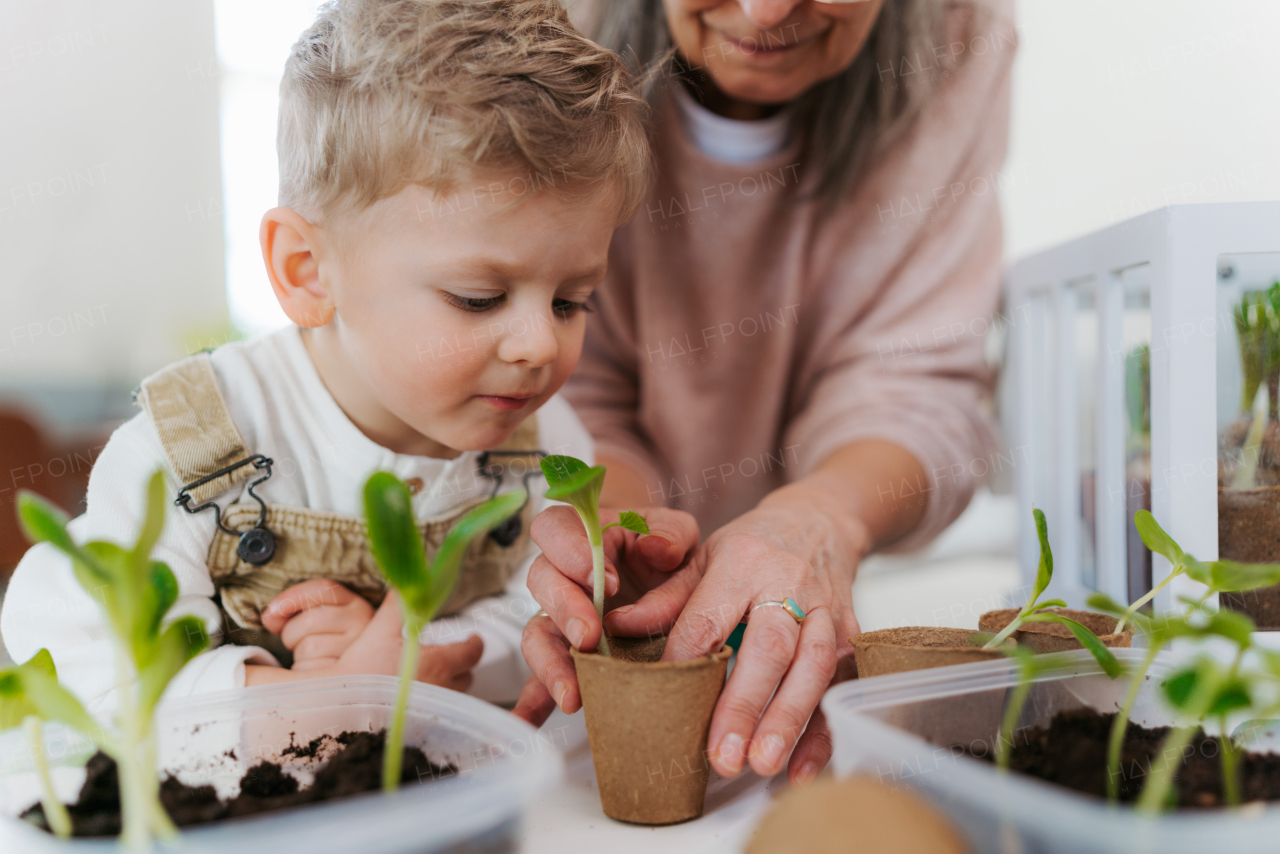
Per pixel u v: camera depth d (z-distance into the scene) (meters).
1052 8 1.66
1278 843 0.31
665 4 1.02
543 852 0.46
